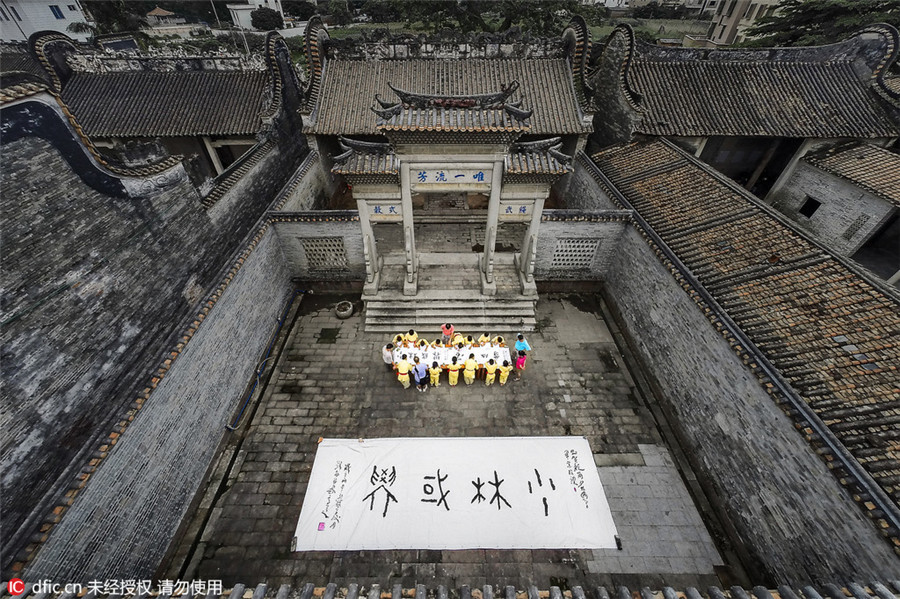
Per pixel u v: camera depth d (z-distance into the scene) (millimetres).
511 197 14031
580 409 13211
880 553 6770
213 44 46156
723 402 10453
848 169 17875
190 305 12461
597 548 10062
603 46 21109
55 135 8398
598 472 11547
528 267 15867
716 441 10758
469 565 9883
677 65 21688
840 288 10016
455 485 10875
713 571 9820
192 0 60500
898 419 7582
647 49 21547
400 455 11477
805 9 28484
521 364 13641
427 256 17734
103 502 8148
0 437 7242
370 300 16062
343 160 13219
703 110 20453
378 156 13273
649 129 19797
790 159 21453
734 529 10188
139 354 10445
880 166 17375
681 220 14062
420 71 21109
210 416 11539
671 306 12664
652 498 11094
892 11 25312
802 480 8234
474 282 16688
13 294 7641
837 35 27375
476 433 12531
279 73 19203
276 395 13547
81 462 7863
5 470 7277
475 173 13617
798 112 20391
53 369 8266
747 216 13000
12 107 7621
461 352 13125
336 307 16500
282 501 10992
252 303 13961
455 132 11938
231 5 58062
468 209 21625
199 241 12922
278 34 19172
